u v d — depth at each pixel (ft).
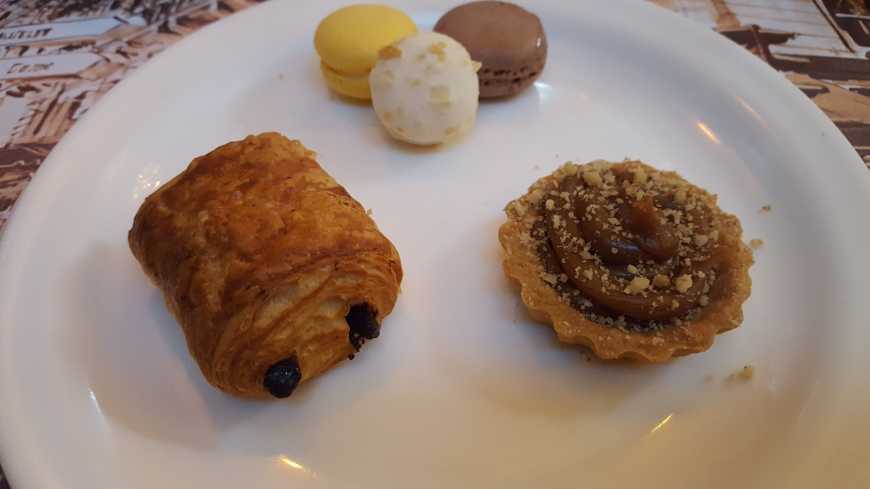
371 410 0.53
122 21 0.90
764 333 0.56
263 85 0.80
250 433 0.51
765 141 0.69
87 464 0.47
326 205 0.53
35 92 0.78
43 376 0.51
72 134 0.68
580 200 0.58
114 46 0.86
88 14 0.91
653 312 0.53
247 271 0.48
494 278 0.62
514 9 0.80
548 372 0.55
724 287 0.54
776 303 0.58
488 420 0.52
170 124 0.75
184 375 0.55
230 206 0.52
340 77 0.76
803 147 0.66
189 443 0.50
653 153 0.73
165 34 0.88
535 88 0.80
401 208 0.68
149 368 0.55
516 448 0.51
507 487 0.49
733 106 0.73
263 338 0.48
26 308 0.55
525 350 0.57
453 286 0.61
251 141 0.59
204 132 0.75
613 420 0.52
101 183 0.66
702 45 0.79
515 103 0.79
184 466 0.49
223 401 0.53
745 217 0.65
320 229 0.51
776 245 0.62
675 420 0.52
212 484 0.49
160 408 0.52
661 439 0.51
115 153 0.69
